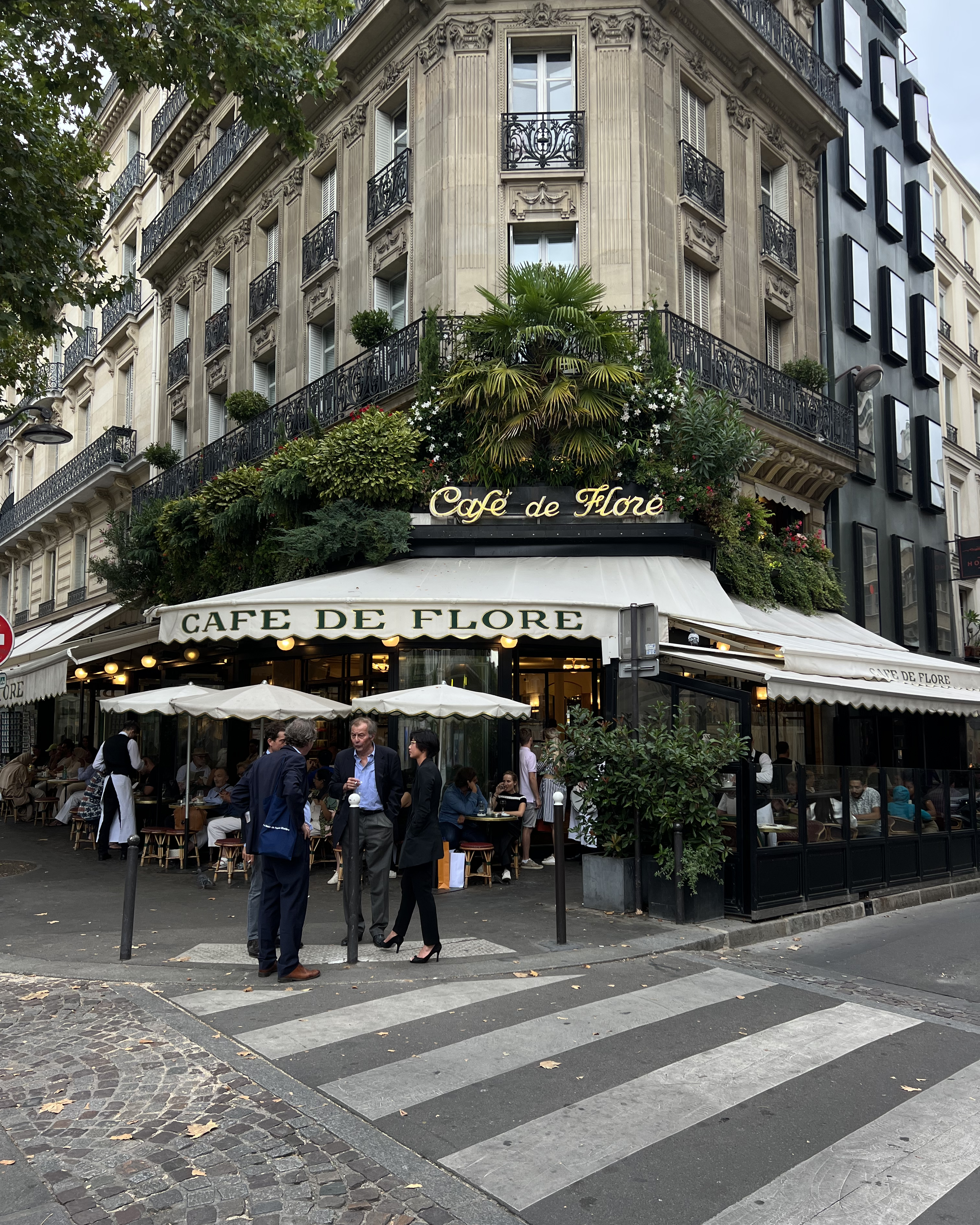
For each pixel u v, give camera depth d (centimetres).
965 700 1257
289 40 1096
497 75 1413
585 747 899
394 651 1252
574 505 1266
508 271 1295
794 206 1792
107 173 2916
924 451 2142
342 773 759
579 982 641
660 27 1463
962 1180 367
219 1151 383
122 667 1655
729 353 1457
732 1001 609
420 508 1297
